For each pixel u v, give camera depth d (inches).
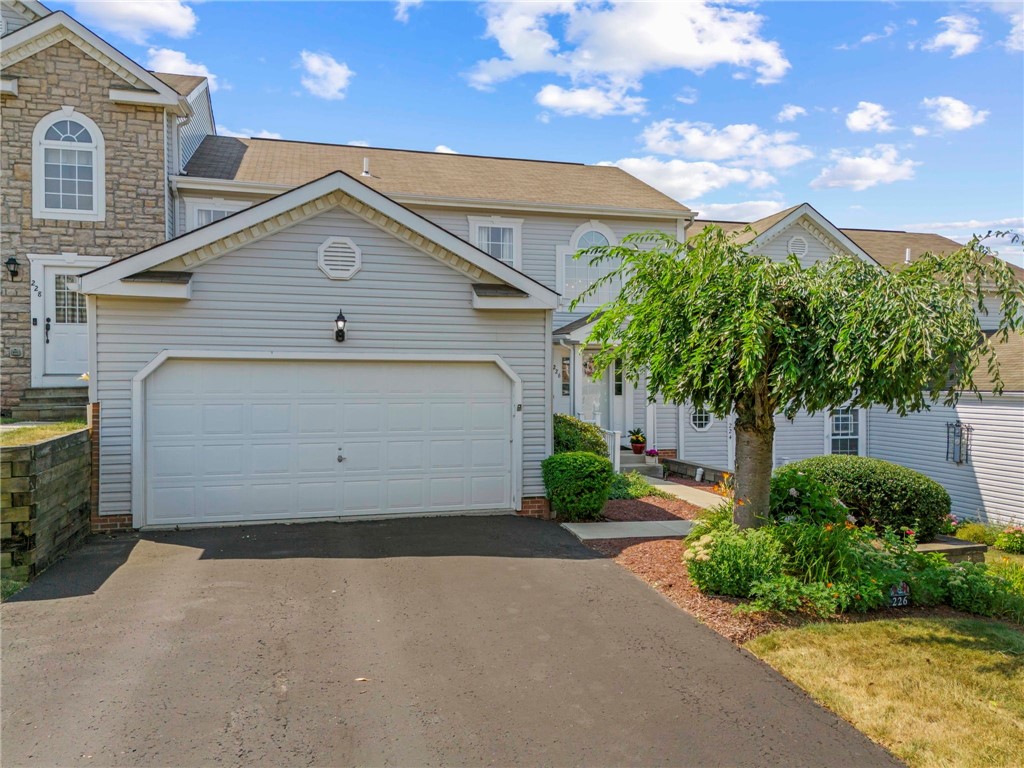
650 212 604.1
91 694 158.4
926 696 168.6
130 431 318.7
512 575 263.6
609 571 273.9
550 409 379.2
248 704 156.3
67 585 237.3
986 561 390.6
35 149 460.4
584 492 360.8
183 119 504.1
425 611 221.6
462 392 367.2
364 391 353.1
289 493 342.6
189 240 319.9
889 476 379.2
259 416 338.0
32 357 457.4
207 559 273.1
